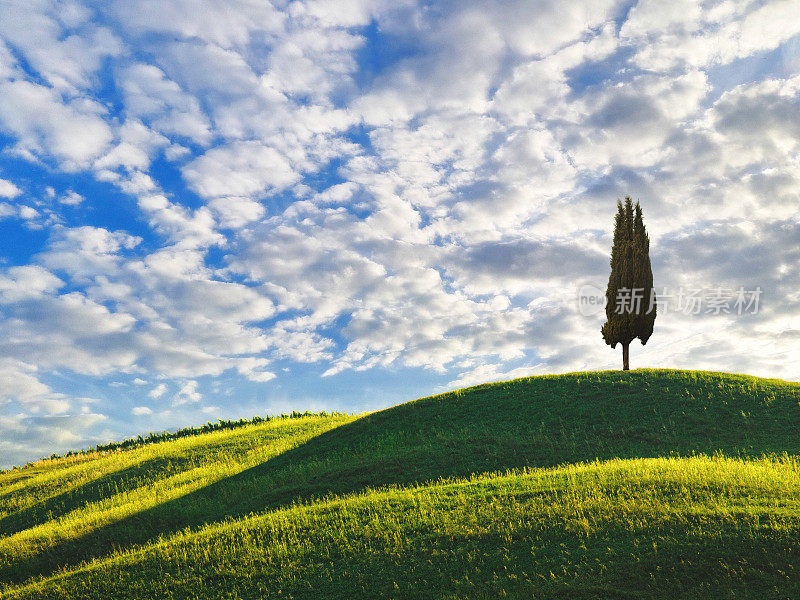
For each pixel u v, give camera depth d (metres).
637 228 41.28
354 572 13.39
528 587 11.51
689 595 10.56
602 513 14.25
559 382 36.06
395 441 30.02
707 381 33.09
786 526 12.31
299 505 21.56
